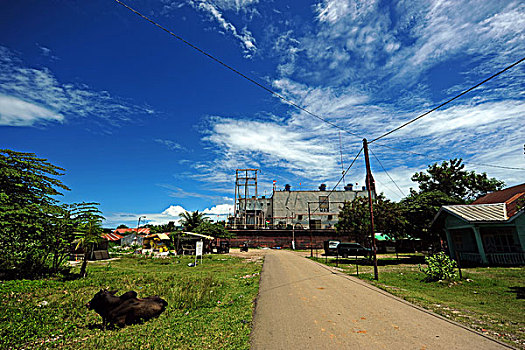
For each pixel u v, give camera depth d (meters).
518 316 6.65
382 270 16.94
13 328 5.70
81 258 25.00
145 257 29.70
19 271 11.95
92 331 5.75
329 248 33.66
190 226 42.47
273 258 27.30
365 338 5.17
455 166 38.16
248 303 8.20
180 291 9.52
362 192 60.59
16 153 12.76
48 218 13.27
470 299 8.64
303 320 6.38
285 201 60.41
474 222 17.80
